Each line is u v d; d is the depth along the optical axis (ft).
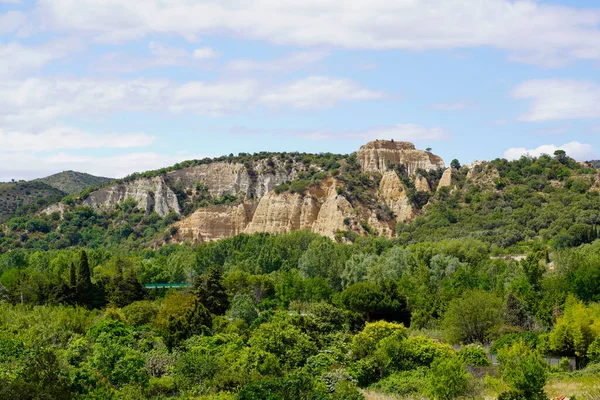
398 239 597.52
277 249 520.42
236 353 214.28
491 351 246.88
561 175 641.40
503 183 647.56
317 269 446.60
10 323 260.62
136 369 190.80
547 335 251.60
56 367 143.23
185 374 191.72
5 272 429.38
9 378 159.74
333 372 205.87
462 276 364.17
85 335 253.85
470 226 583.58
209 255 538.47
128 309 301.63
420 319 308.40
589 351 226.58
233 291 373.81
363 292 309.01
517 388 155.43
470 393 171.01
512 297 286.25
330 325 271.69
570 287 320.50
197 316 262.67
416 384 200.54
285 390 170.81
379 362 220.43
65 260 479.41
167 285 465.88
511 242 530.68
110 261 472.44
